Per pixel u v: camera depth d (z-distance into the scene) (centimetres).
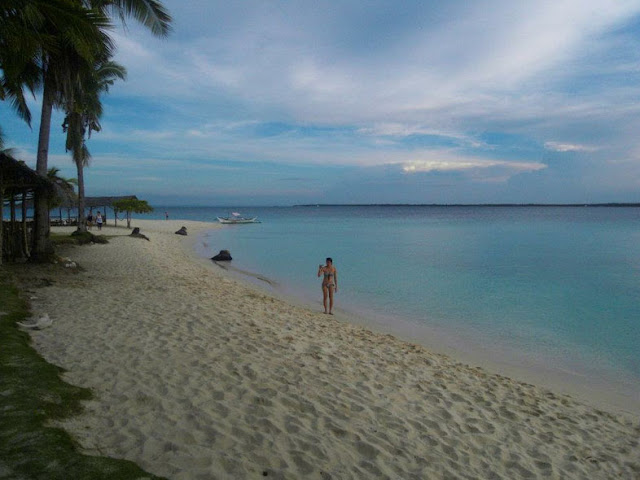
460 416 661
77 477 352
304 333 1012
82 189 3011
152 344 784
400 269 2575
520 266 2709
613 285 2098
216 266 2584
